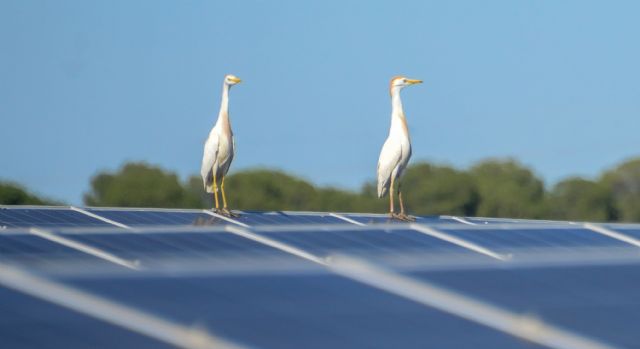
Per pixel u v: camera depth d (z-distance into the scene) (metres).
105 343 13.85
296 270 18.28
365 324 15.66
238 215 37.06
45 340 13.71
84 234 23.11
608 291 18.89
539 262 20.72
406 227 25.95
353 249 22.52
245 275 17.62
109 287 16.23
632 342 16.25
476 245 23.70
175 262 19.64
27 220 33.44
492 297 17.80
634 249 24.73
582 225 28.11
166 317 15.09
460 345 15.21
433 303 17.08
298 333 14.99
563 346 15.66
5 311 14.60
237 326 15.02
